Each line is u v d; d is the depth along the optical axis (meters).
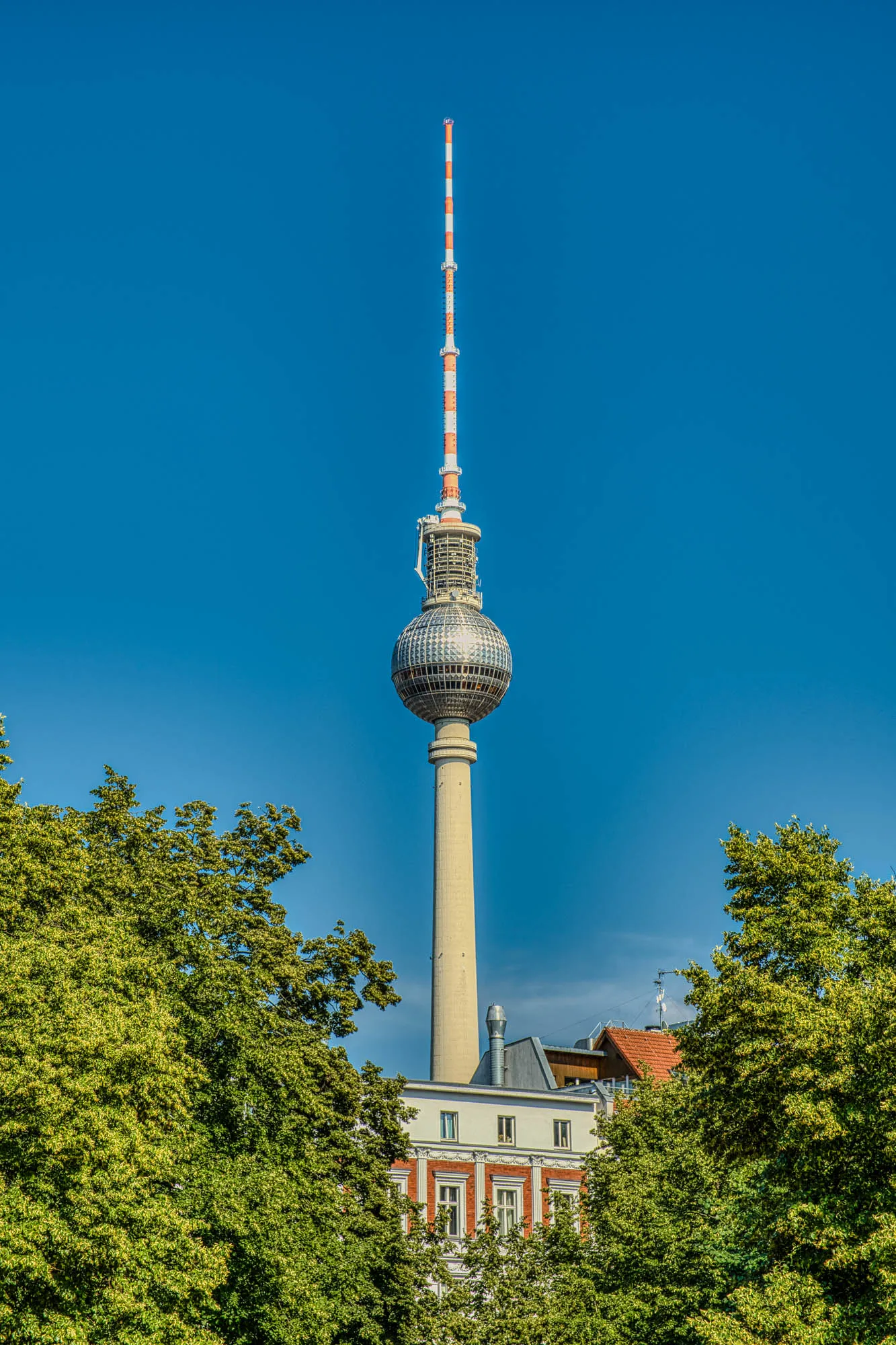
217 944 57.12
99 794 64.38
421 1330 71.94
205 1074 51.66
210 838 68.19
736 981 50.50
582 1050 145.12
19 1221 39.03
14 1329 38.75
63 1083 40.59
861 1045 44.34
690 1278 59.53
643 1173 70.38
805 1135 44.72
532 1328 72.50
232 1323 51.00
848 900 52.53
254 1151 54.94
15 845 50.84
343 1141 68.06
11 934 48.59
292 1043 63.25
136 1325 41.72
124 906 56.03
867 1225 43.28
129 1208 41.97
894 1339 39.25
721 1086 51.03
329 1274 57.28
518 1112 117.56
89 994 44.91
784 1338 42.47
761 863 54.50
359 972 72.56
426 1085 115.31
